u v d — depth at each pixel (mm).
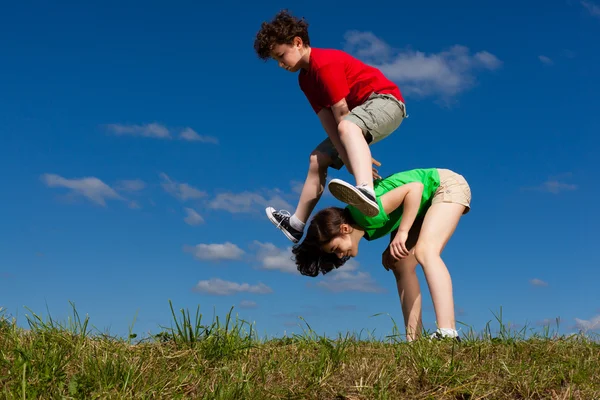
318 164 4582
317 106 4469
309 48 4355
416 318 4188
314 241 4125
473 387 2754
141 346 3221
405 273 4242
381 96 4199
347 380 2820
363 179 3805
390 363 3002
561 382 2869
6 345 2906
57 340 3041
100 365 2721
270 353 3203
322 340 3363
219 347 3107
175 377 2779
